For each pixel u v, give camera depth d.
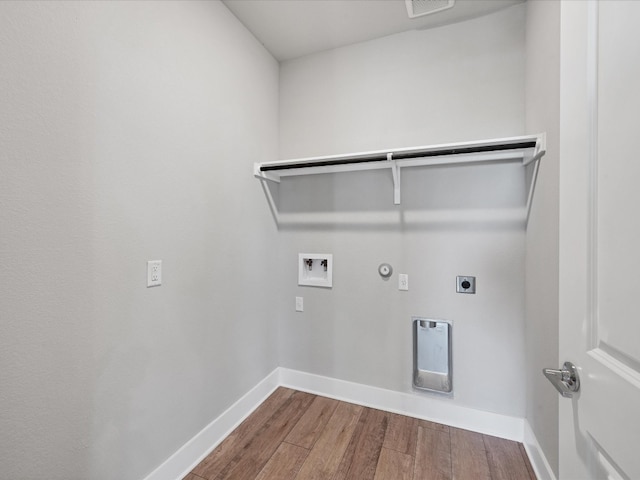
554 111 1.25
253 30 1.96
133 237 1.20
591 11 0.58
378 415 1.94
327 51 2.19
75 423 1.00
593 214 0.58
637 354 0.45
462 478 1.41
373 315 2.06
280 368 2.32
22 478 0.86
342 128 2.15
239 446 1.64
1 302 0.82
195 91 1.51
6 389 0.83
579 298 0.62
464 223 1.83
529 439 1.57
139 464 1.22
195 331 1.52
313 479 1.41
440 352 1.91
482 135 1.80
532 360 1.54
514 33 1.73
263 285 2.13
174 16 1.38
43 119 0.90
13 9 0.83
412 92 1.96
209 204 1.61
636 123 0.46
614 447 0.49
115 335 1.13
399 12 1.80
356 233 2.10
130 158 1.18
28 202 0.87
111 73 1.10
